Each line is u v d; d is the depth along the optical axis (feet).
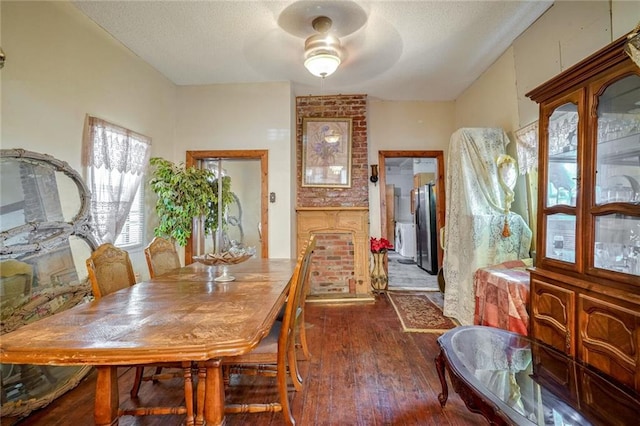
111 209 9.43
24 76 7.00
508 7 8.48
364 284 14.53
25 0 7.03
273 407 5.41
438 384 7.00
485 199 10.19
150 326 4.15
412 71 12.21
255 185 13.83
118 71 9.99
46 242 7.13
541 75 8.98
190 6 8.27
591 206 5.30
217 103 13.51
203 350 3.53
